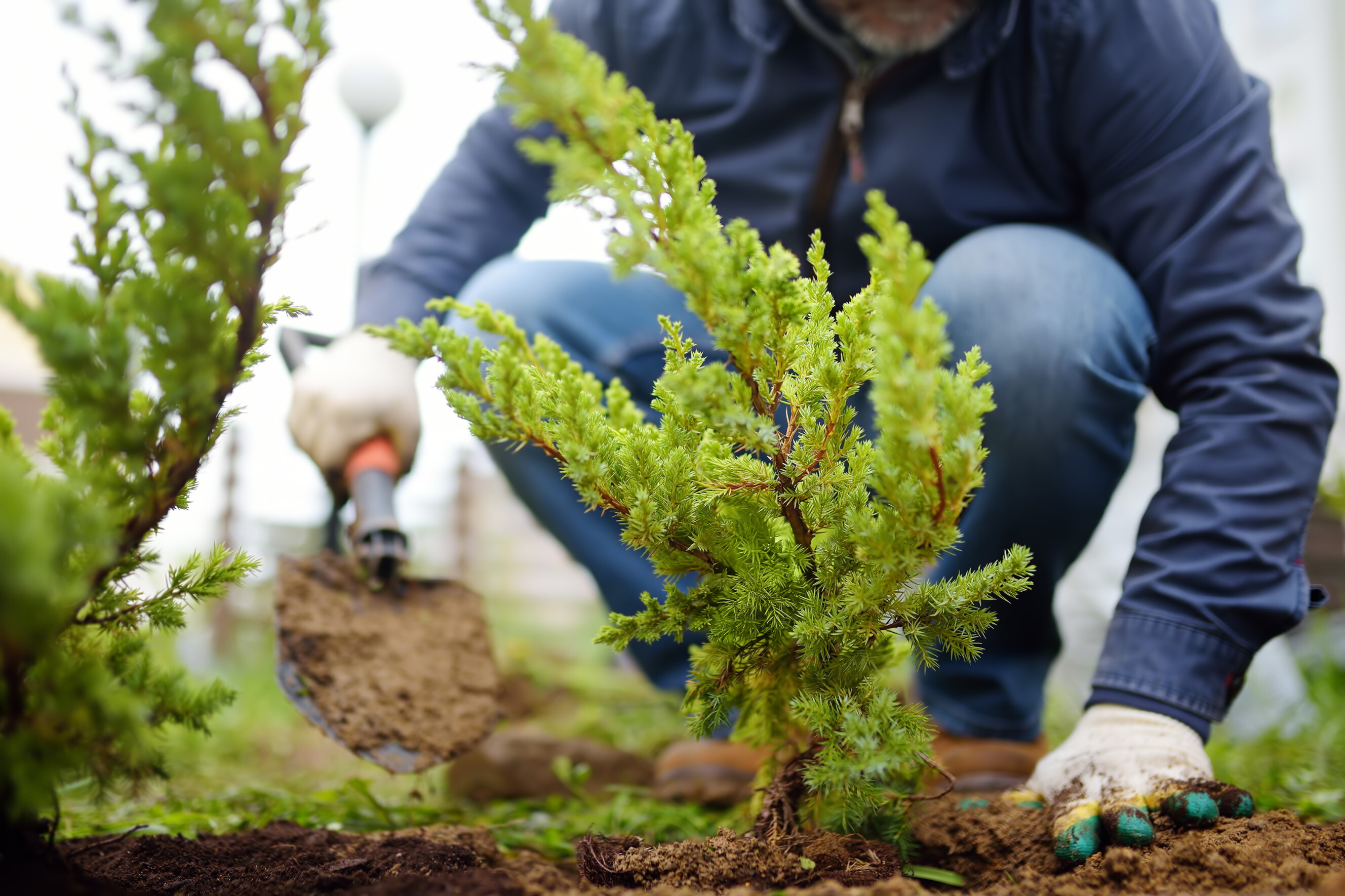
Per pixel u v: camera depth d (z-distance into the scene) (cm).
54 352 76
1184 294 150
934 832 119
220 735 286
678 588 109
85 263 89
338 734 149
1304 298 146
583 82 79
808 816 111
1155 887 94
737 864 99
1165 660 129
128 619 95
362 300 196
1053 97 163
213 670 469
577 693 361
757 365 97
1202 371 147
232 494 522
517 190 211
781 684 110
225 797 177
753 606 99
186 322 79
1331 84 907
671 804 180
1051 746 212
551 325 195
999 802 125
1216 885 93
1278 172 155
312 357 175
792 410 101
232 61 78
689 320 199
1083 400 152
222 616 509
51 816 133
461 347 103
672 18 185
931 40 163
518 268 203
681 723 287
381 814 152
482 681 167
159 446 86
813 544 104
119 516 84
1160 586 133
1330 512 311
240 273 81
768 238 188
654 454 102
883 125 173
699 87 187
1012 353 153
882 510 91
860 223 179
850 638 99
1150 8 157
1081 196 177
